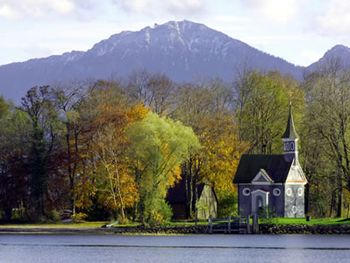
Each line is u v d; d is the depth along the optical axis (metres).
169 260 120.44
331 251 129.25
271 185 181.25
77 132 180.62
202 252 129.12
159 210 166.50
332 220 164.50
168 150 167.88
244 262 118.06
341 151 166.38
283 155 183.88
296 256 123.25
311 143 174.88
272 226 157.88
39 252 131.25
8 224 178.25
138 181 168.88
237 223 159.12
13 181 182.62
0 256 126.25
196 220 164.50
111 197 171.75
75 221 178.50
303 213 183.25
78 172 180.62
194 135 171.62
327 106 165.62
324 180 179.00
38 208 182.00
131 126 170.00
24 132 183.50
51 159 182.75
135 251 131.38
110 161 172.75
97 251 131.75
